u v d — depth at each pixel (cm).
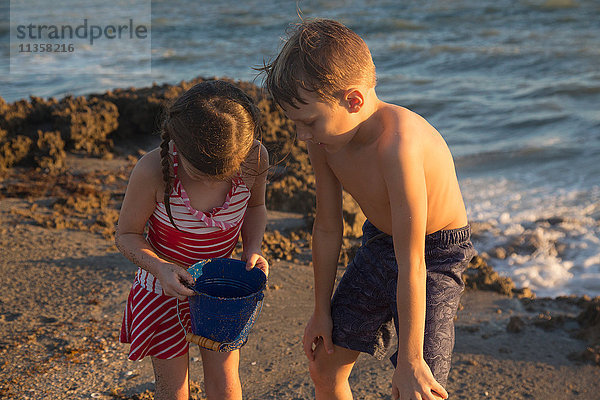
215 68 1834
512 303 447
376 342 253
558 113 1174
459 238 235
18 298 402
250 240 248
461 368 351
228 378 248
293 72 197
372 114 218
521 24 2339
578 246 595
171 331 241
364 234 254
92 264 462
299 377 330
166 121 216
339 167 233
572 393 329
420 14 2656
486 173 855
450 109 1253
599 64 1614
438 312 228
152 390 308
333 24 204
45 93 1487
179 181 224
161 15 3102
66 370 322
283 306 415
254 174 237
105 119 860
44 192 666
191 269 225
